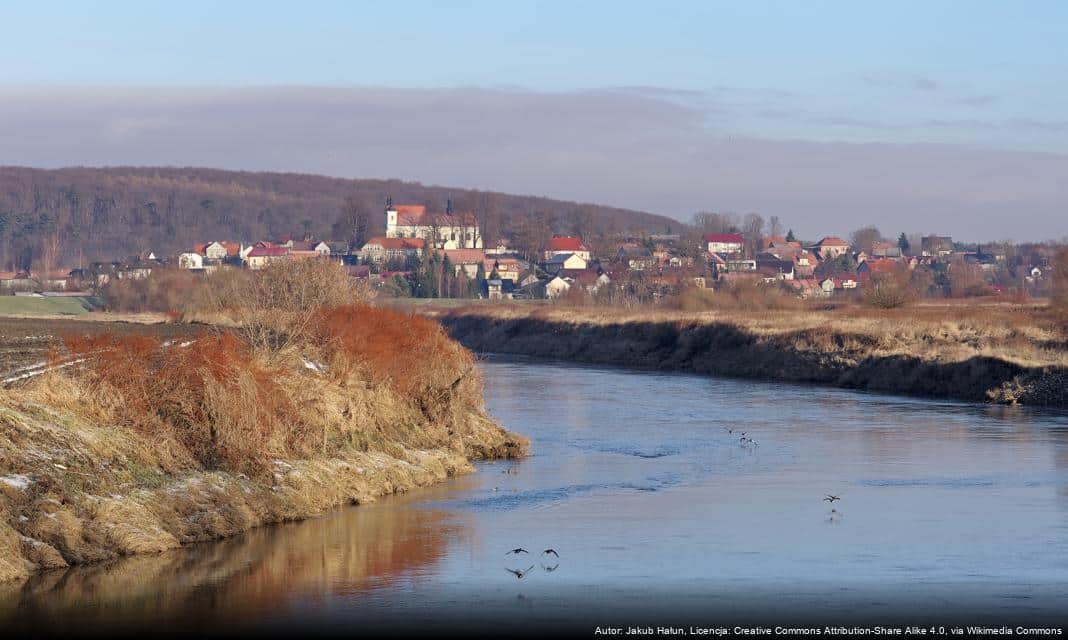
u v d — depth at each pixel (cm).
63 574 4009
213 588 3994
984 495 5816
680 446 7656
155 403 5209
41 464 4369
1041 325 13438
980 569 4309
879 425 8669
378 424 6444
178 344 5928
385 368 6900
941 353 11562
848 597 3950
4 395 4741
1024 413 9338
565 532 4950
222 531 4694
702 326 15938
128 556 4269
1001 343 11875
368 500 5575
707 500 5703
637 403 10419
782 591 4012
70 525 4184
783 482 6231
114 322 12756
